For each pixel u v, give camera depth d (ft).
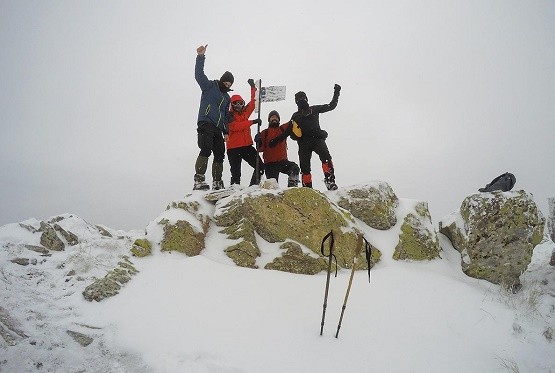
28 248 19.11
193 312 14.32
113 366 12.16
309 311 15.30
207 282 16.25
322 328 13.84
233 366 11.96
